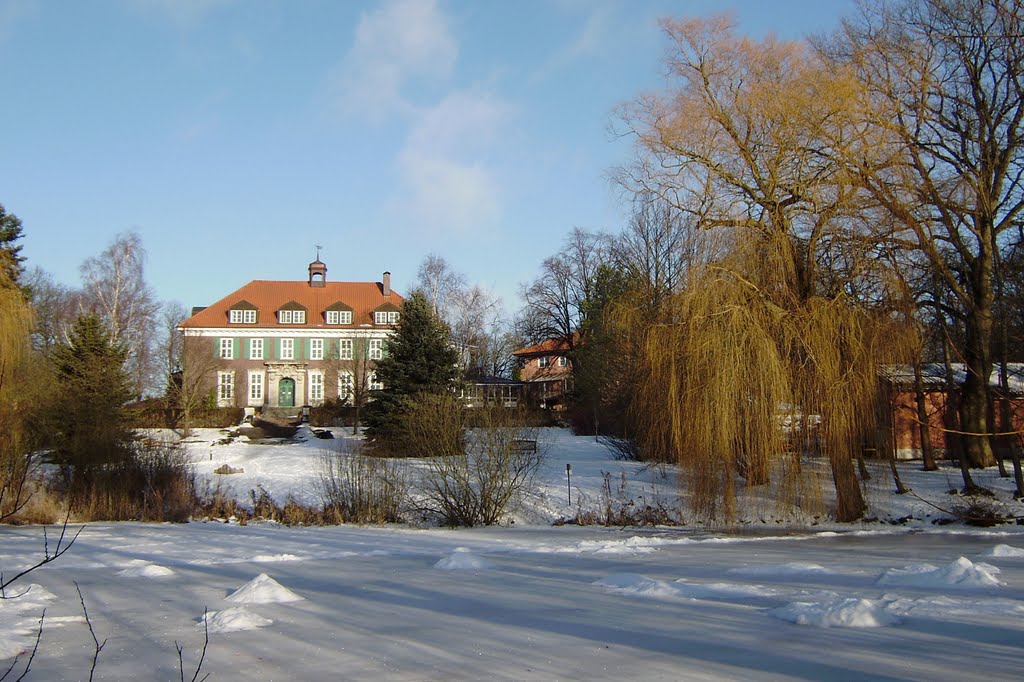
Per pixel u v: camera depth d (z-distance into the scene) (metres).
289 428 55.25
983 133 24.88
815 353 19.23
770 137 20.97
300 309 73.25
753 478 19.94
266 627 8.34
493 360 77.56
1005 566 11.77
